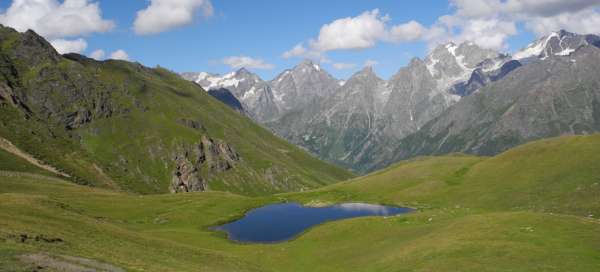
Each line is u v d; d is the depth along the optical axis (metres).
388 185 170.25
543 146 147.12
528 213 74.12
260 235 115.50
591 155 127.88
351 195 170.62
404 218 91.00
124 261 56.84
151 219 134.00
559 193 112.56
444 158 186.12
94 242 65.50
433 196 143.50
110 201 155.75
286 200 174.88
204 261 70.69
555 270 52.41
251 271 69.25
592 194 105.69
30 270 42.94
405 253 67.56
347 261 73.81
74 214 85.56
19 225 62.66
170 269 58.09
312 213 147.62
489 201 122.94
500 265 55.78
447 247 64.62
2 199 83.56
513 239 63.50
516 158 147.50
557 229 65.25
